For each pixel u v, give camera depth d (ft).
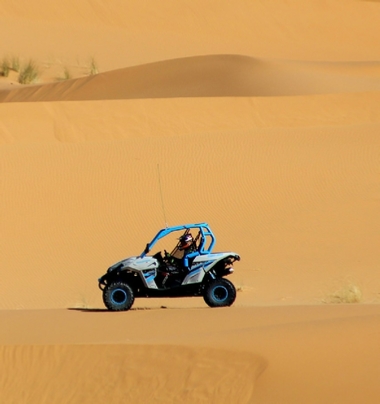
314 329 134.31
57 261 292.81
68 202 334.65
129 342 135.95
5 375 134.10
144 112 449.48
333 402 112.37
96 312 185.88
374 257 277.85
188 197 339.16
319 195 338.34
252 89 600.80
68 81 654.94
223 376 123.03
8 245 304.50
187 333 148.15
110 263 290.76
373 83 652.48
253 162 370.53
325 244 293.64
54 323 167.63
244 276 264.31
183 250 190.70
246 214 325.21
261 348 126.41
